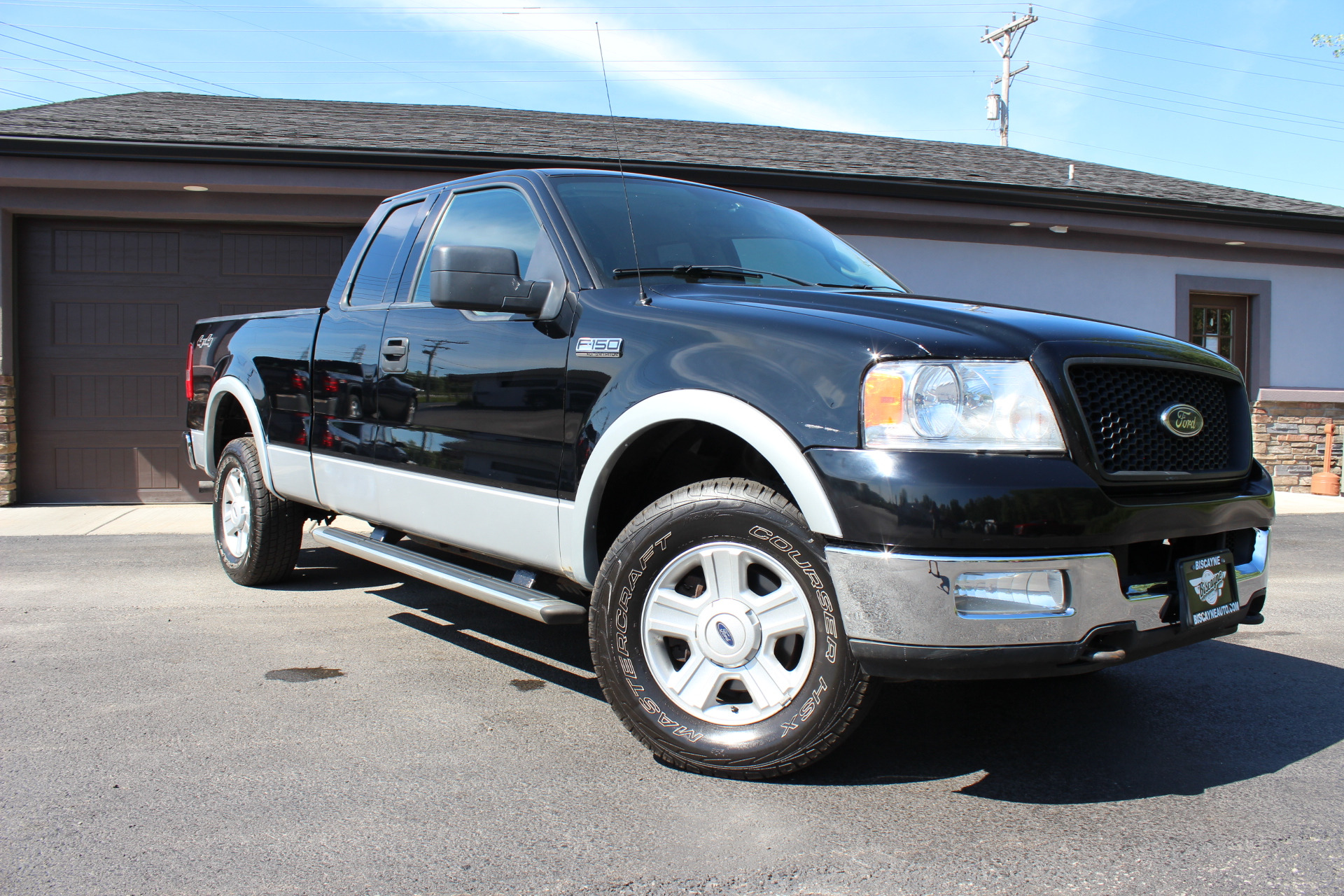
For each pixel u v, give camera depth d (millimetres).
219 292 8555
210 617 4305
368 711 3051
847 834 2211
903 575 2162
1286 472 10812
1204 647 4016
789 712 2420
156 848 2113
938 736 2895
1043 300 10102
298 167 8062
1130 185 11258
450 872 2012
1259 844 2170
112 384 8453
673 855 2094
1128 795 2455
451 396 3277
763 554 2428
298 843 2143
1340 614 4672
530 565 3053
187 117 9367
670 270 3131
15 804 2334
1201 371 2584
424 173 8266
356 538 3945
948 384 2219
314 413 4086
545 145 9305
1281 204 11445
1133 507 2258
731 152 10016
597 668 2684
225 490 4996
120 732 2842
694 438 2867
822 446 2277
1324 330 11141
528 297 2963
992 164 11750
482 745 2770
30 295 8320
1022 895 1937
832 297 2709
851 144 12297
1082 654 2209
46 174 7754
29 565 5594
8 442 8141
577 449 2789
